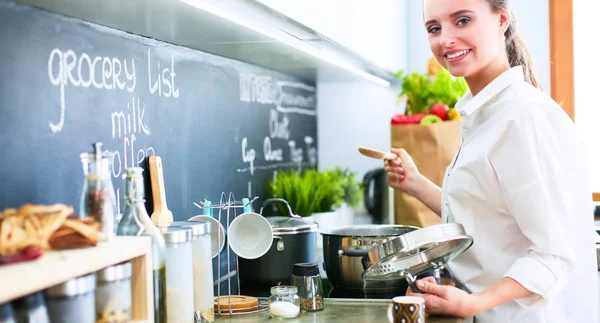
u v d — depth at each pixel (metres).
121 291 1.24
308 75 3.28
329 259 2.17
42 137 1.45
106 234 1.27
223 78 2.46
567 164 1.75
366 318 1.74
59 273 1.05
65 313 1.10
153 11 1.53
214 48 2.23
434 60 3.48
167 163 2.02
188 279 1.56
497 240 1.77
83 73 1.60
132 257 1.27
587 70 4.14
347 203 3.45
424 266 1.80
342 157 3.86
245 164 2.67
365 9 2.73
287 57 2.50
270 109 2.98
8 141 1.35
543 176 1.67
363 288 2.12
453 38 1.79
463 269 1.84
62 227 1.16
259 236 1.91
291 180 2.98
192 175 2.19
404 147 3.15
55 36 1.50
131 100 1.82
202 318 1.70
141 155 1.86
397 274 1.81
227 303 1.83
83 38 1.61
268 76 2.93
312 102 3.69
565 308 1.81
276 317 1.77
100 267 1.16
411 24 4.07
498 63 1.85
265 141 2.91
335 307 1.89
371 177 3.62
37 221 1.10
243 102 2.65
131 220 1.45
